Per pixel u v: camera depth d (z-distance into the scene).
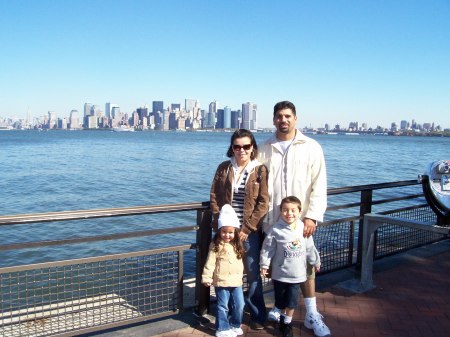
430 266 5.46
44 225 11.93
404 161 43.81
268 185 3.79
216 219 3.65
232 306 3.67
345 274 5.09
